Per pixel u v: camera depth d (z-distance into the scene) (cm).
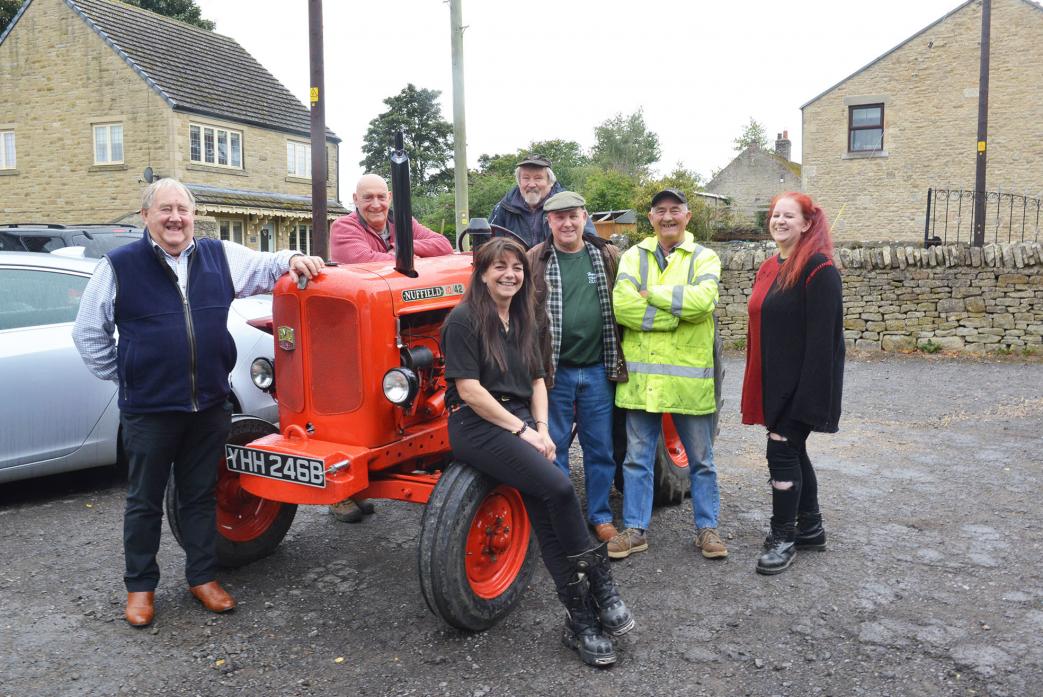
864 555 385
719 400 440
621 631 298
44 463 466
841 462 545
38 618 334
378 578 374
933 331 974
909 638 304
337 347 327
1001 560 375
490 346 301
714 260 383
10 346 454
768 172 2992
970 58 1870
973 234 1335
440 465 385
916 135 1942
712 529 391
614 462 418
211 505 345
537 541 331
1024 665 283
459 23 1191
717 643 305
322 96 904
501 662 296
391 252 428
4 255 475
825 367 351
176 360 320
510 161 3775
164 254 321
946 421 658
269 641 314
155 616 336
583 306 386
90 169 1975
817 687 274
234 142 2078
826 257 355
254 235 2066
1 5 2439
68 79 1969
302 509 472
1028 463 535
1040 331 928
